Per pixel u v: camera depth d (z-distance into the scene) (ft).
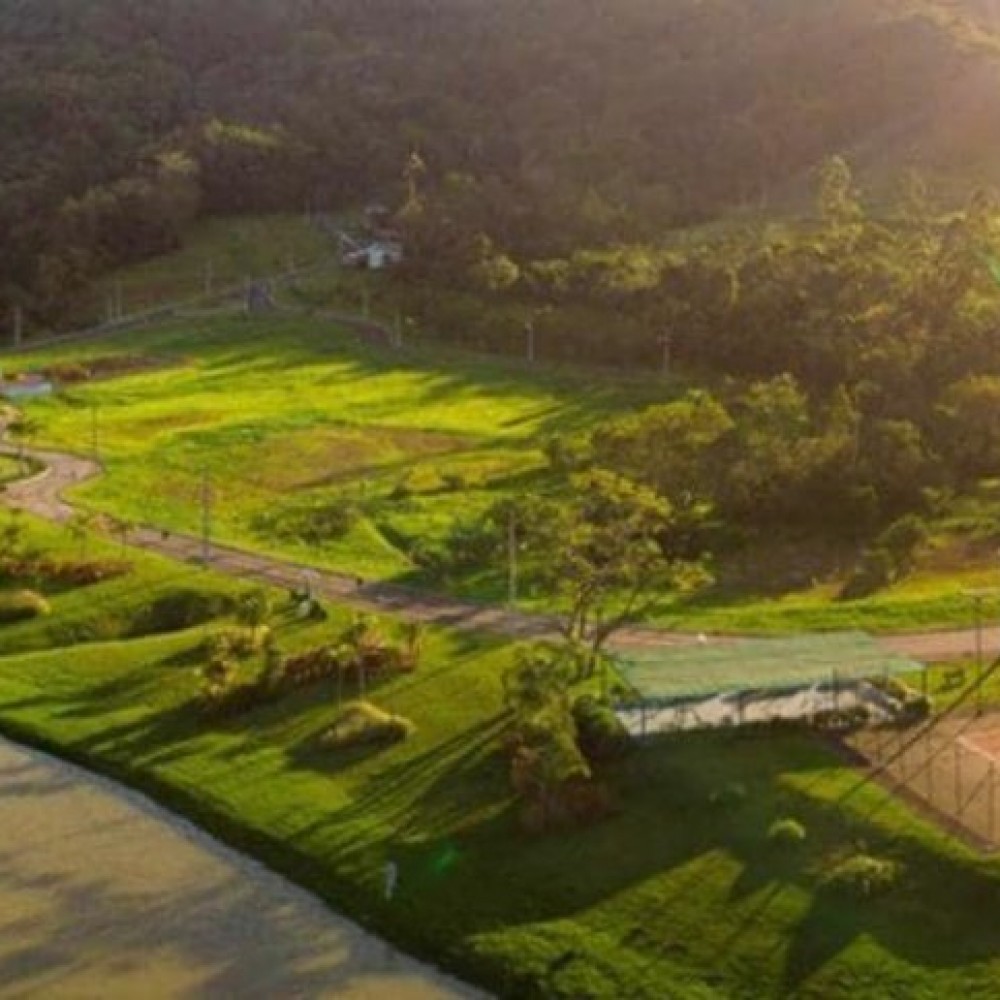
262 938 228.43
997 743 265.34
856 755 261.44
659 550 327.67
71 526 390.42
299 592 350.23
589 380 598.34
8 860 249.34
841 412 426.10
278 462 479.41
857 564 374.02
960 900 221.46
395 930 229.04
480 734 279.90
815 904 223.10
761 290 591.37
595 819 247.09
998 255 548.72
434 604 347.15
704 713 271.69
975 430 433.89
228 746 283.59
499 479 453.99
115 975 219.41
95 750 285.02
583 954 218.38
